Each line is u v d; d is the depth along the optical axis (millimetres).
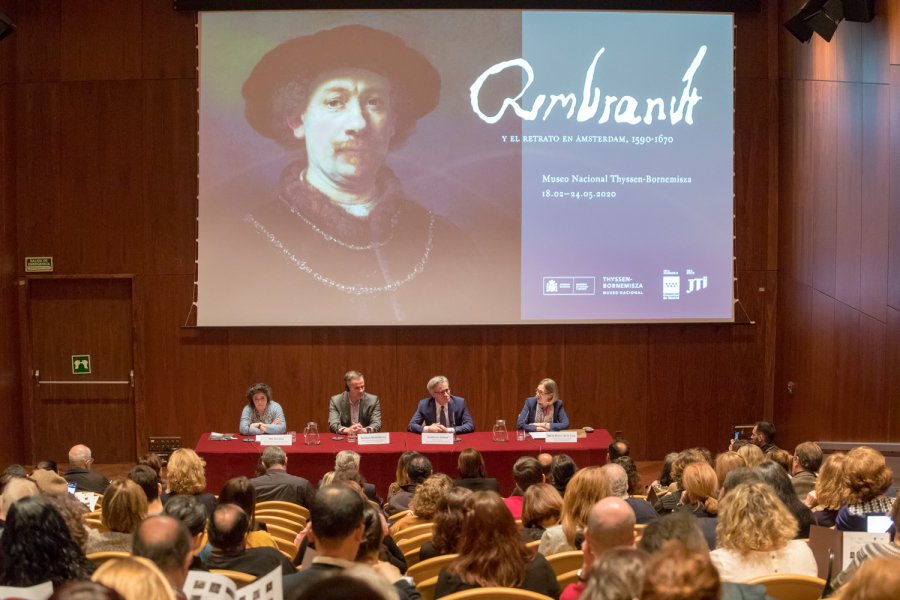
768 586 3184
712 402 9523
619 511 2812
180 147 9242
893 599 1821
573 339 9438
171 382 9398
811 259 8625
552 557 3711
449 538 3961
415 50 9188
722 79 9281
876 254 7430
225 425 9430
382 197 9250
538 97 9227
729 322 9398
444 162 9242
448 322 9328
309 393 9422
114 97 9211
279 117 9211
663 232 9336
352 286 9312
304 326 9344
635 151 9273
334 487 3059
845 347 7906
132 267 9312
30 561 2840
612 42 9227
